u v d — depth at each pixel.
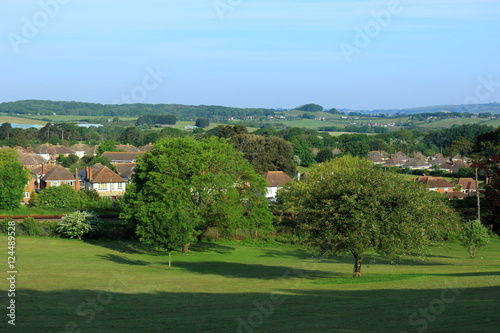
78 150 192.25
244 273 42.44
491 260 50.19
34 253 50.59
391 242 34.84
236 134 129.00
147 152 59.69
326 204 36.16
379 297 27.41
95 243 60.59
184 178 56.91
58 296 29.27
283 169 123.81
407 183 37.12
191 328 21.33
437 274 37.59
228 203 57.94
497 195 56.53
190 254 56.22
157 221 45.59
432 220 37.12
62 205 80.44
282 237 66.56
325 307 25.22
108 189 112.00
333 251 36.91
